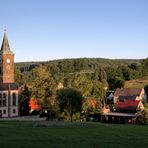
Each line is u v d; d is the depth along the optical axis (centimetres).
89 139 4297
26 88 13750
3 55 13888
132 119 10869
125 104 12712
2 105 13038
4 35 14088
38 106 11931
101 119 11456
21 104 13638
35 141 3919
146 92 18350
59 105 9962
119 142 4103
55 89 11081
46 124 6069
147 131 5416
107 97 17712
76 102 9862
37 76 11544
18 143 3706
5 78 13888
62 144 3781
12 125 5919
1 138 4075
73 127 5809
